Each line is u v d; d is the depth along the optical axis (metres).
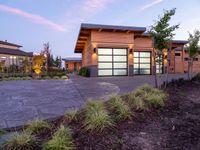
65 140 3.12
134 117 4.33
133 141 3.33
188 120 4.46
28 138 3.27
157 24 8.53
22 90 9.71
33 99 7.46
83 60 27.16
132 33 19.19
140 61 21.59
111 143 3.23
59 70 31.89
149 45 21.55
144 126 3.97
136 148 3.13
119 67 19.34
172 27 8.48
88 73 19.23
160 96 5.77
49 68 27.70
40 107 6.18
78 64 47.34
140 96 5.99
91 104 4.88
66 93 8.70
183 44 24.89
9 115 5.30
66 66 47.25
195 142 3.45
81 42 24.02
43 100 7.26
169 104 5.58
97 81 13.71
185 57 26.20
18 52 35.12
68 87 10.64
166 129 3.90
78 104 6.52
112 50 19.08
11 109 5.95
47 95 8.27
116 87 10.26
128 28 18.06
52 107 6.16
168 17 8.32
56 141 3.05
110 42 18.66
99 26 17.44
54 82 13.45
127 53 19.36
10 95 8.33
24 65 26.78
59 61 43.06
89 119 3.89
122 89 9.48
